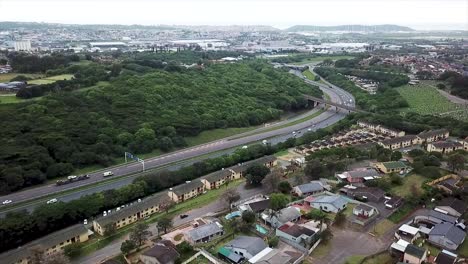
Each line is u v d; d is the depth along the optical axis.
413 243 126.44
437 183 168.62
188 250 122.81
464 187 159.38
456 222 136.62
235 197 158.00
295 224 134.88
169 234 135.62
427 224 138.62
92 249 130.25
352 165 195.25
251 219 138.88
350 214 144.88
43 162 191.25
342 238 130.00
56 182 187.50
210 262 117.94
